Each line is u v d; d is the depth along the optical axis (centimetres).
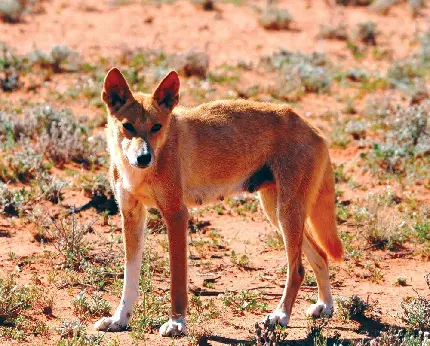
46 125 2456
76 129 2408
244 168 1456
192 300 1489
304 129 1477
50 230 1805
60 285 1527
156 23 4209
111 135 1352
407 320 1445
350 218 2023
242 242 1855
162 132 1317
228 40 3975
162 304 1455
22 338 1275
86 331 1316
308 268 1745
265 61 3516
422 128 2609
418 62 3744
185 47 3778
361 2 5047
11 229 1812
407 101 3138
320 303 1473
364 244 1862
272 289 1602
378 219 1914
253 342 1301
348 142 2586
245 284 1619
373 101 2967
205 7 4566
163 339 1300
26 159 2169
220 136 1419
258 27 4281
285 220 1430
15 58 3225
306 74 3269
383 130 2695
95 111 2766
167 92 1338
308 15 4688
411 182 2256
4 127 2444
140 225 1374
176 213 1327
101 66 3338
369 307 1502
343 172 2339
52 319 1373
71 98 2878
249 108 1473
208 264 1708
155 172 1307
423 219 1997
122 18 4266
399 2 5144
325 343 1264
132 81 3070
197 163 1395
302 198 1443
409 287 1639
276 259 1762
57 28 3966
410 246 1870
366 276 1698
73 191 2058
